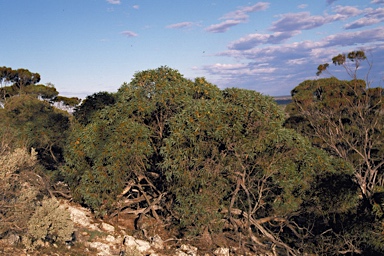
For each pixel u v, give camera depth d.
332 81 27.70
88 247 10.88
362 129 23.53
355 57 23.67
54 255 9.23
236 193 13.73
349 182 14.77
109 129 13.75
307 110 26.73
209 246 13.64
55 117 20.11
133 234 14.09
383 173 21.50
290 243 14.99
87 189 13.66
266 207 15.36
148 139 14.21
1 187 9.69
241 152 13.12
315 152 14.85
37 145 18.86
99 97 16.55
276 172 13.95
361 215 14.05
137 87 14.38
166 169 13.02
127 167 13.59
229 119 12.98
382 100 24.33
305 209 14.70
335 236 14.37
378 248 13.38
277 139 13.38
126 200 15.69
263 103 13.97
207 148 12.93
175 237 14.16
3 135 13.92
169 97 13.92
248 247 14.48
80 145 14.11
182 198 13.13
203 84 15.02
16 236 9.45
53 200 10.34
